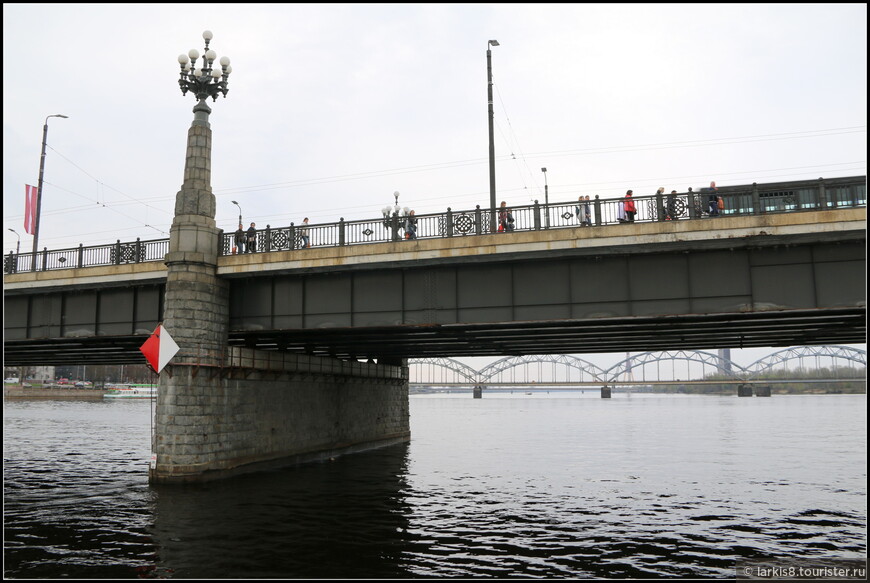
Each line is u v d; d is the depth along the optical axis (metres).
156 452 26.89
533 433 65.00
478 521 20.89
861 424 79.56
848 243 20.94
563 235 22.69
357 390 43.25
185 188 28.08
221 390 28.38
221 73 29.62
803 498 25.39
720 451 45.28
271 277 28.59
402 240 25.11
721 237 20.84
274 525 19.88
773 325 28.52
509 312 24.41
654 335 33.00
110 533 18.77
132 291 30.77
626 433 64.94
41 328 32.41
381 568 15.54
